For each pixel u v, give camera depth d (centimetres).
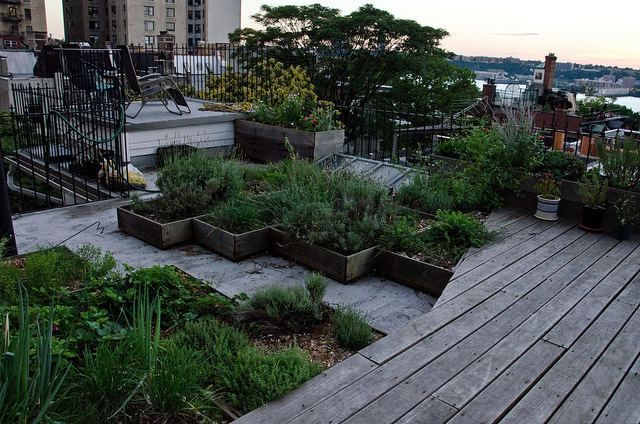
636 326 348
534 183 615
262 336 343
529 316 359
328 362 315
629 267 455
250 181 715
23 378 216
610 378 286
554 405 259
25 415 206
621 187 564
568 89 2630
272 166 754
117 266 475
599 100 2616
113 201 679
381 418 246
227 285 450
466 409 254
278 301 367
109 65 828
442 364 296
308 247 492
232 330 330
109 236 563
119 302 345
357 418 246
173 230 536
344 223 505
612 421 248
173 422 248
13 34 8206
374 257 484
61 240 541
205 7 9625
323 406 255
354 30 2850
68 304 341
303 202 536
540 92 2686
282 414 249
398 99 3441
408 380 279
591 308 373
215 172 632
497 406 258
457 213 545
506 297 389
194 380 264
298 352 301
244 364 287
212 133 950
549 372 290
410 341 322
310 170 671
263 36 2914
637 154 564
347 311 370
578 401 264
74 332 295
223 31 9906
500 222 581
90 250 444
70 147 804
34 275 367
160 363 271
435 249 490
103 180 739
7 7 8144
